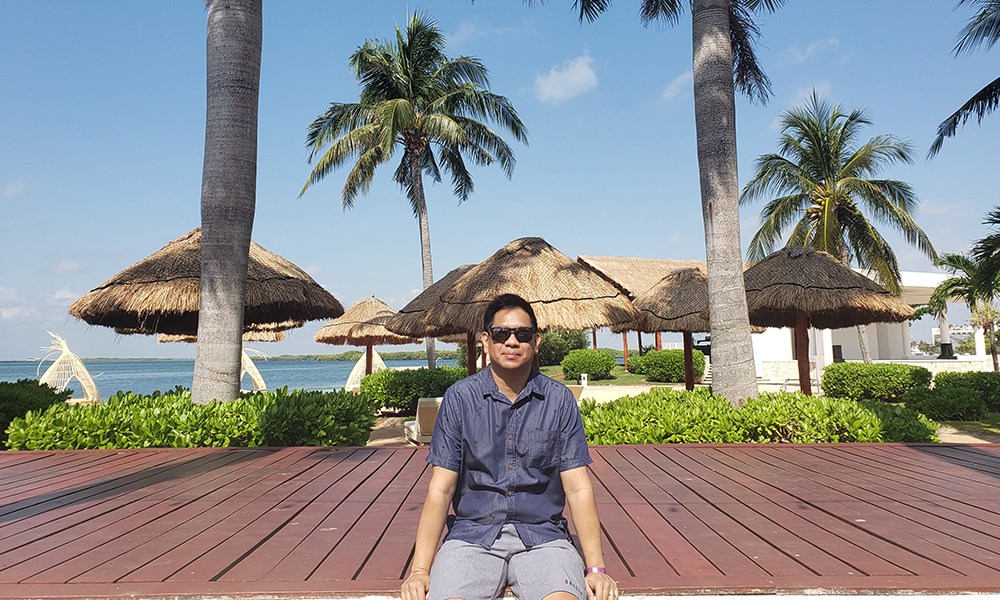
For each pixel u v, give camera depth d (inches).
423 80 820.6
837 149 839.7
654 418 285.7
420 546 87.1
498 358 91.5
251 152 298.2
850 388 745.0
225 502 165.2
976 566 112.0
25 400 333.7
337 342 773.3
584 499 89.0
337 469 212.8
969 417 513.3
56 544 128.4
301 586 103.9
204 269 290.0
